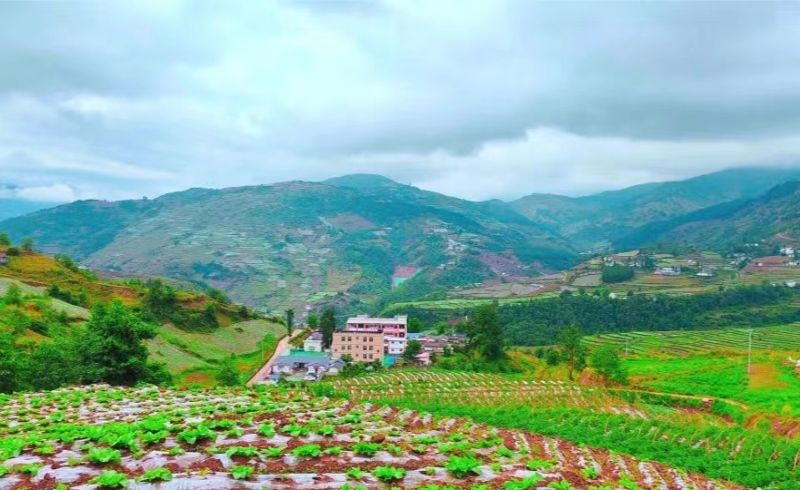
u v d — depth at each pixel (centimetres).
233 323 13462
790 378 8406
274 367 10550
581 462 3344
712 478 3934
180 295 13038
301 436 2383
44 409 3014
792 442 5006
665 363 10619
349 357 11862
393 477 1925
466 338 13212
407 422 3253
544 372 9644
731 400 7538
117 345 4725
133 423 2458
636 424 5322
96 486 1678
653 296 18825
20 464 1862
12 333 6694
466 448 2439
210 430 2280
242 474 1831
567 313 17375
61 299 10444
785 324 16600
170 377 5334
